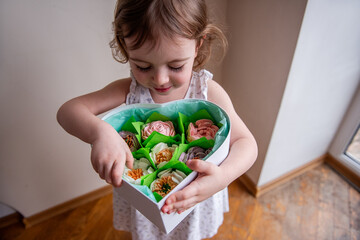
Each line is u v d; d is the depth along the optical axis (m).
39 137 0.91
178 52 0.44
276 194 1.21
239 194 1.21
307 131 1.06
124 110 0.52
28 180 1.00
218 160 0.44
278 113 0.86
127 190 0.40
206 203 0.70
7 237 1.08
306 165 1.28
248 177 1.21
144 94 0.61
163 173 0.45
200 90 0.61
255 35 0.82
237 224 1.09
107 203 1.20
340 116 1.14
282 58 0.75
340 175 1.28
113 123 0.53
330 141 1.25
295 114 0.92
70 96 0.86
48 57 0.76
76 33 0.75
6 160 0.91
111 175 0.41
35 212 1.11
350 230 1.06
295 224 1.09
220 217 0.83
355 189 1.21
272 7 0.72
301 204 1.16
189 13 0.45
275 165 1.11
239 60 0.95
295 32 0.68
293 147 1.09
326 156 1.33
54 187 1.08
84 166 1.10
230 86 1.06
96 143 0.44
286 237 1.04
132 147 0.50
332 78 0.89
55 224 1.12
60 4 0.69
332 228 1.07
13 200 1.02
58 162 1.02
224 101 0.61
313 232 1.06
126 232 1.09
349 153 1.24
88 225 1.12
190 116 0.54
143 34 0.42
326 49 0.77
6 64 0.72
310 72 0.80
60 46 0.75
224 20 0.93
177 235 0.76
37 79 0.79
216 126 0.50
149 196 0.38
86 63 0.81
